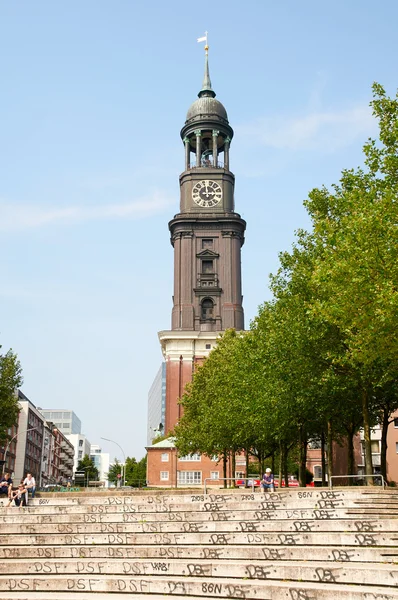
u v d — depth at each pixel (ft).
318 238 120.57
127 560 57.47
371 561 50.93
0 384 178.70
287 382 125.80
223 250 348.79
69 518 73.82
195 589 49.73
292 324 118.32
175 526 66.85
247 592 47.57
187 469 302.04
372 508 68.44
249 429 163.12
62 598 48.96
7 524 71.56
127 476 428.56
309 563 52.11
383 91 91.71
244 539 61.05
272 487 105.09
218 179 361.51
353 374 110.83
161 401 601.62
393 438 292.61
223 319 337.52
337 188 121.19
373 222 78.18
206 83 382.63
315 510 67.92
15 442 385.09
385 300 70.90
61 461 600.39
